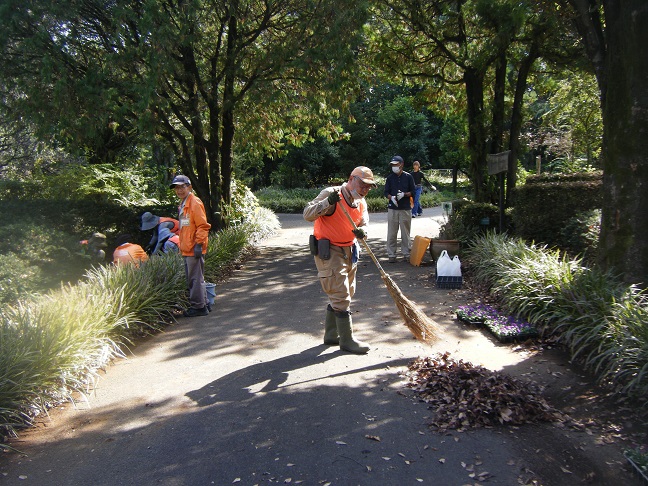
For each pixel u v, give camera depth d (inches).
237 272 392.8
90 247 383.9
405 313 205.3
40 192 459.5
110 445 146.0
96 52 408.2
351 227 207.6
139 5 386.9
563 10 328.5
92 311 209.8
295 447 141.2
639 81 208.7
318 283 343.0
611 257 220.1
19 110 403.2
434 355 202.2
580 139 784.3
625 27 210.8
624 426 145.7
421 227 622.2
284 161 1320.1
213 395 175.3
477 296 285.1
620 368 160.7
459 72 602.5
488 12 414.0
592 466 129.0
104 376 195.6
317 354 209.8
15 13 350.3
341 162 1353.3
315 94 467.2
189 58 438.9
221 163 518.9
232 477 128.9
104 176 476.4
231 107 473.7
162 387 183.8
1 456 142.3
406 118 1365.7
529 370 184.7
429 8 484.7
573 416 153.5
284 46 437.4
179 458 138.1
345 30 390.0
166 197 557.3
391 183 396.5
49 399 166.4
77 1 360.5
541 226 343.0
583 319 193.9
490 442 140.2
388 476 126.9
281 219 884.6
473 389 162.6
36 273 313.0
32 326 180.1
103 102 367.6
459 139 619.5
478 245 354.3
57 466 136.6
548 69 544.7
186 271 269.6
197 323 259.6
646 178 209.8
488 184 485.4
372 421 153.2
